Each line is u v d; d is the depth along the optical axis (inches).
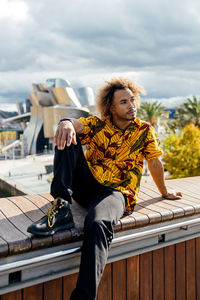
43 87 2348.7
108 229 55.6
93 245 51.8
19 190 775.7
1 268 49.6
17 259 54.0
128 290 72.6
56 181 59.7
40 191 728.3
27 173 1083.3
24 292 56.6
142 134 75.5
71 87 2233.0
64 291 62.3
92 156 76.3
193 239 87.6
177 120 1659.7
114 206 60.1
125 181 71.8
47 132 2143.2
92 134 74.0
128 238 65.5
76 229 60.4
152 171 80.7
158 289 79.0
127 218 68.9
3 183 951.6
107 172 72.1
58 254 55.8
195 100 1334.9
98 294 67.1
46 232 54.5
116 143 73.2
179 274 84.2
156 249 77.9
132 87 74.6
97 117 75.0
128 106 71.0
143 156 79.8
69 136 60.4
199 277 90.0
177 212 78.0
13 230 59.0
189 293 87.3
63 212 58.0
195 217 85.1
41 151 2317.9
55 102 2167.8
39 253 56.6
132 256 72.8
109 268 68.8
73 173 66.3
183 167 661.9
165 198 90.4
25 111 3112.7
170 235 80.0
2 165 1368.1
